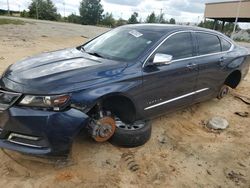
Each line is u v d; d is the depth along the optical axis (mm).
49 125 2963
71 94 3092
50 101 2996
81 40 16062
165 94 4230
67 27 26375
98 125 3508
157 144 4168
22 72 3363
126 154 3777
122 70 3629
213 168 3777
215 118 5203
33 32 17219
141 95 3820
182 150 4121
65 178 3219
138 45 4113
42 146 3066
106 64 3672
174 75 4254
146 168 3576
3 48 10086
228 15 41719
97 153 3721
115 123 3766
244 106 6176
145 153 3887
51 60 3787
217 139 4578
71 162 3492
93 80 3312
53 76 3230
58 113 3008
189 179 3490
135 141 3838
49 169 3338
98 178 3285
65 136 3043
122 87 3514
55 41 14211
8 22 22312
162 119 4973
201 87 5004
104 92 3318
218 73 5324
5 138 3152
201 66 4793
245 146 4441
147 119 4164
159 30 4410
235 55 5746
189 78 4586
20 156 3504
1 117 3082
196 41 4848
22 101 3021
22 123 2973
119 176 3361
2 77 3414
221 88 5785
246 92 7180
